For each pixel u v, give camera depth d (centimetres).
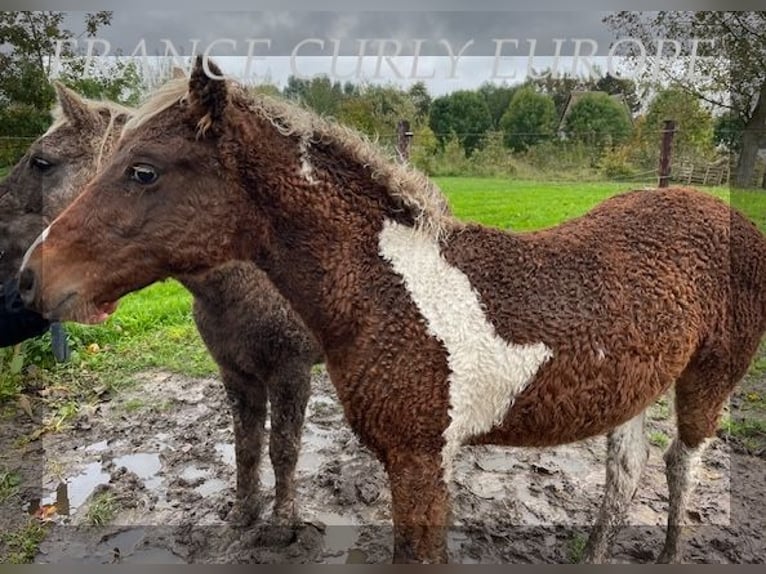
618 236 242
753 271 261
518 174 874
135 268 211
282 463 321
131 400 487
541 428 230
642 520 344
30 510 359
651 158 792
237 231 218
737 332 264
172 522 348
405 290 217
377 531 338
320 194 217
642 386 235
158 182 206
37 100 634
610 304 225
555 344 218
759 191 484
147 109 212
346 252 220
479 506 358
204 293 288
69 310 206
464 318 215
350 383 222
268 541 325
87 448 424
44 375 519
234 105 208
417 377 213
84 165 341
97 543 332
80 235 205
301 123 217
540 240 236
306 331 298
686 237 248
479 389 217
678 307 237
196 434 439
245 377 318
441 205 244
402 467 222
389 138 660
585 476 389
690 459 287
